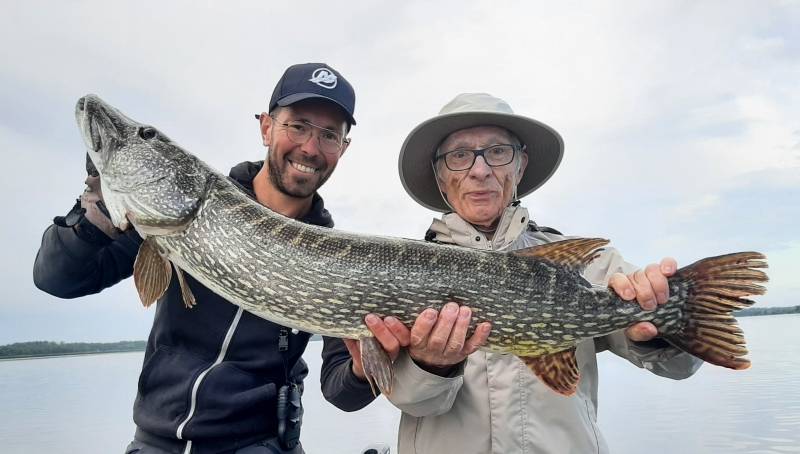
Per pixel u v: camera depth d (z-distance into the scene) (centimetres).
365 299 62
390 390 61
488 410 64
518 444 62
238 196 70
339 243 65
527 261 64
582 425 64
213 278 67
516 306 62
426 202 94
